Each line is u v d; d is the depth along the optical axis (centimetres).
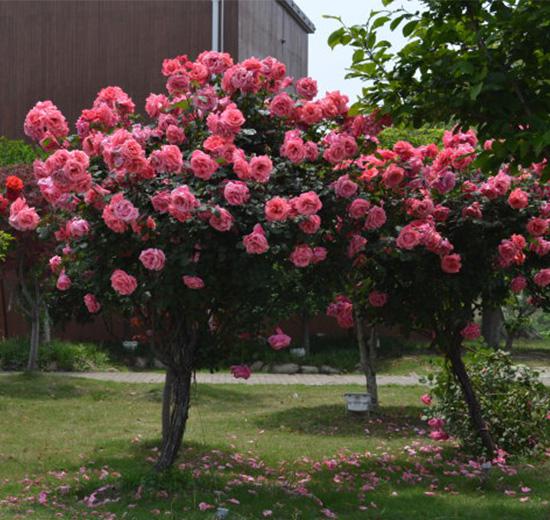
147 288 656
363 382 1966
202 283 629
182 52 2564
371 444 1052
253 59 718
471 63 616
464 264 813
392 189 741
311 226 637
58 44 2683
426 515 662
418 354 2386
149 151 701
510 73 610
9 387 1587
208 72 731
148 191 652
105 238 666
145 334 754
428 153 785
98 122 714
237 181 633
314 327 2617
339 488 763
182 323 720
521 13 596
